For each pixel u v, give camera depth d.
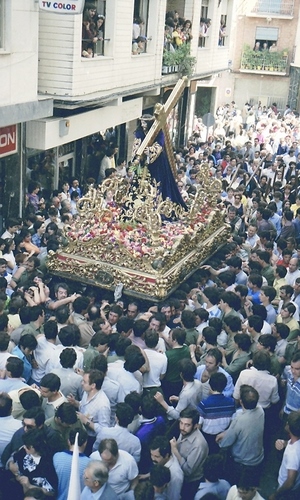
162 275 10.89
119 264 11.14
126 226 11.45
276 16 39.97
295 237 14.36
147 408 6.88
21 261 10.66
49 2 12.44
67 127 15.34
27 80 13.07
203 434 7.17
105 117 17.91
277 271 11.09
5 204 14.88
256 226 14.23
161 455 6.12
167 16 22.59
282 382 8.45
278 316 9.55
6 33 12.11
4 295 8.97
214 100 36.28
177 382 8.13
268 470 8.14
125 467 6.09
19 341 7.74
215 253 13.37
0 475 6.46
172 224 12.37
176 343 8.16
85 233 11.37
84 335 8.82
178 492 6.25
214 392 7.22
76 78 14.41
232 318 8.81
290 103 41.41
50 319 8.52
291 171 21.39
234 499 5.89
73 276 11.37
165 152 12.96
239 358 8.31
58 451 6.25
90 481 5.59
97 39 15.52
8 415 6.54
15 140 14.30
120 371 7.44
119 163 19.62
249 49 41.06
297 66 39.44
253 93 42.00
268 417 7.90
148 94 21.33
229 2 28.77
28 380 7.73
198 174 14.11
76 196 15.09
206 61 26.38
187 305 10.28
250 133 29.33
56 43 14.08
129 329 8.55
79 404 7.06
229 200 16.50
